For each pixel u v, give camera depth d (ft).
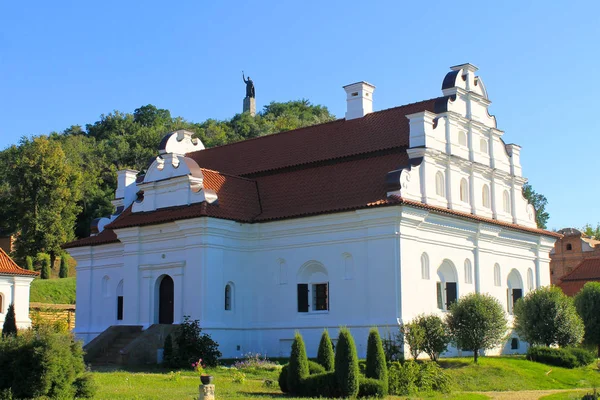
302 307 138.00
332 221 134.41
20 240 305.53
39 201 309.83
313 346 134.41
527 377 117.91
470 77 155.02
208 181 147.54
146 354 131.85
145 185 150.10
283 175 155.43
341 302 132.26
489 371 117.39
